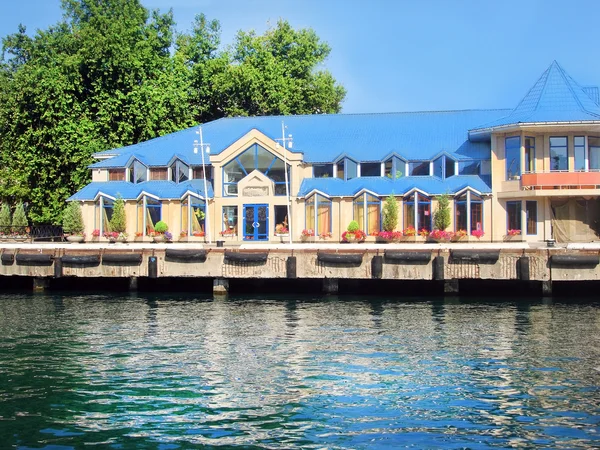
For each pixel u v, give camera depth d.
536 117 49.44
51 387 21.19
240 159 54.72
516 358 24.61
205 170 57.31
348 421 18.20
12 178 66.19
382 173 54.78
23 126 64.00
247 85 76.25
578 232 50.12
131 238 54.88
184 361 24.42
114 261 41.81
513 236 50.31
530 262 37.78
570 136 49.81
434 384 21.44
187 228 54.53
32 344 27.28
